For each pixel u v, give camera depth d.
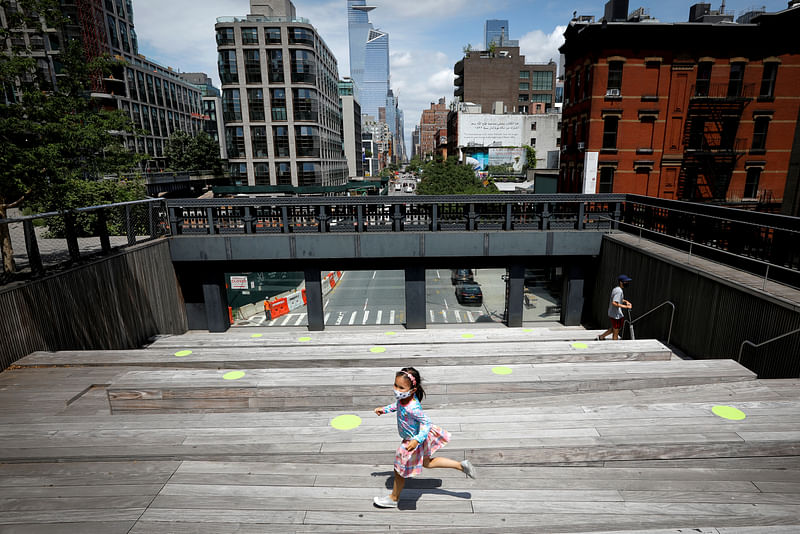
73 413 6.68
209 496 4.66
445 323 17.25
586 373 7.22
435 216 15.54
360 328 16.95
